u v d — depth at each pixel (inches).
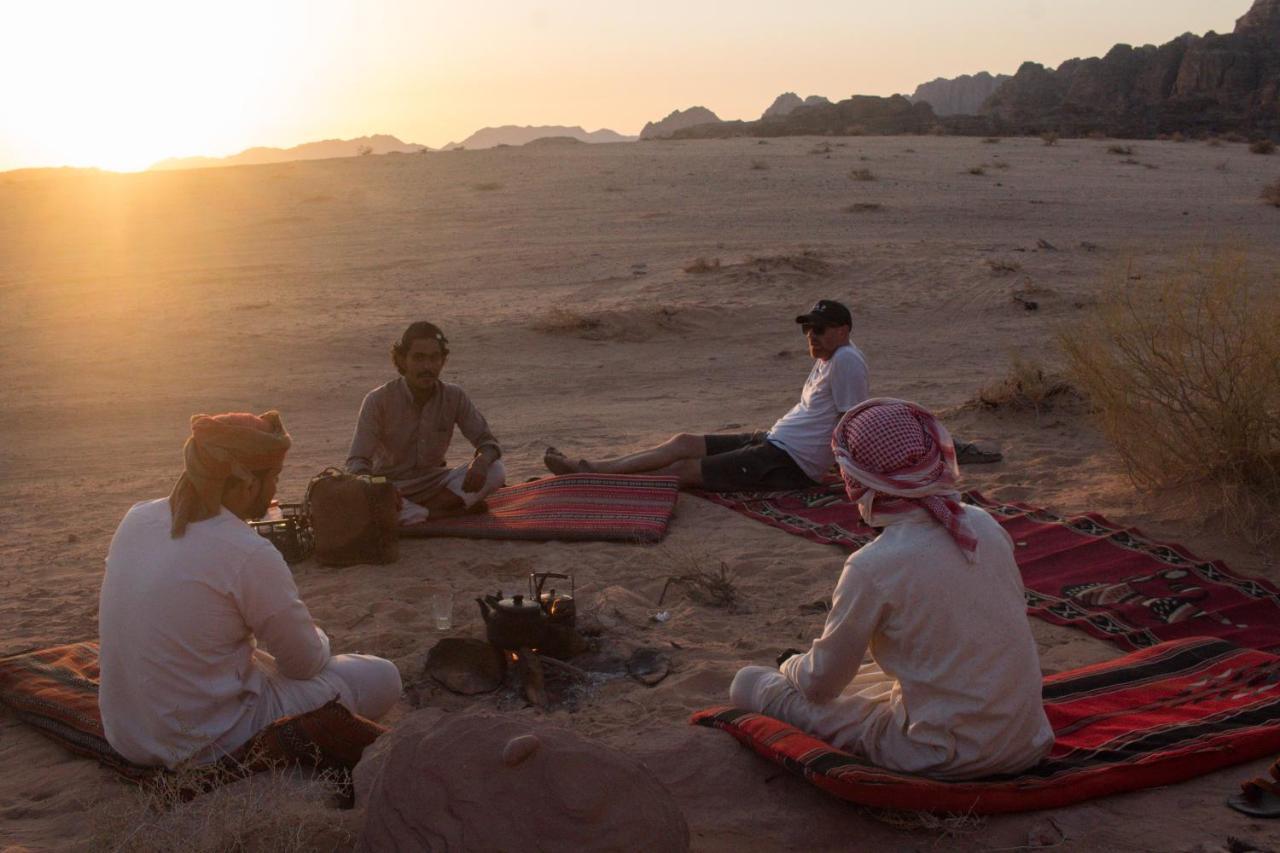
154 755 134.0
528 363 603.5
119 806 122.7
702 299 746.8
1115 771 131.2
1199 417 263.6
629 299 745.0
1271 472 249.0
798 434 287.1
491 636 174.7
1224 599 204.5
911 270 839.1
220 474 131.4
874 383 520.7
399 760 111.5
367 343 639.1
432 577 232.7
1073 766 133.5
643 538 251.8
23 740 159.2
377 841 107.4
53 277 914.7
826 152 1806.1
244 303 766.5
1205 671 164.4
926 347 617.3
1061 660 183.2
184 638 130.7
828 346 286.7
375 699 151.5
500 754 109.4
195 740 132.4
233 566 131.4
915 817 125.7
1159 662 168.2
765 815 130.0
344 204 1339.8
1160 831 123.0
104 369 593.6
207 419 132.5
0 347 650.8
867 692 137.6
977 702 123.0
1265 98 4463.6
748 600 215.8
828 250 920.3
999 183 1428.4
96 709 156.5
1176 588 210.7
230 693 135.7
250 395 535.2
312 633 141.6
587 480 286.4
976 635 122.0
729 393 521.0
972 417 374.0
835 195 1318.9
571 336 657.6
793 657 140.1
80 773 145.3
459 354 623.5
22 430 478.9
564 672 175.2
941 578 121.6
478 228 1133.1
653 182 1450.5
